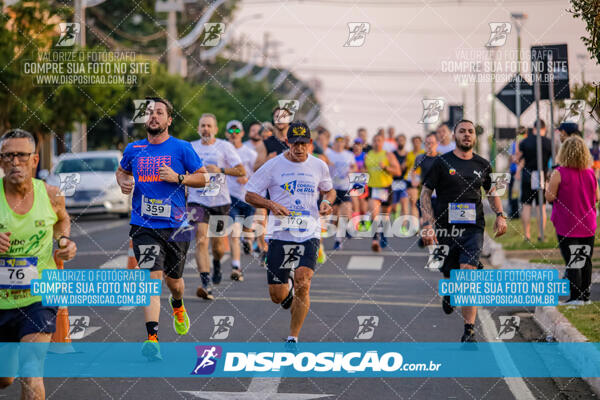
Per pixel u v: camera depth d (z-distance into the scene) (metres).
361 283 26.97
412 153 39.25
